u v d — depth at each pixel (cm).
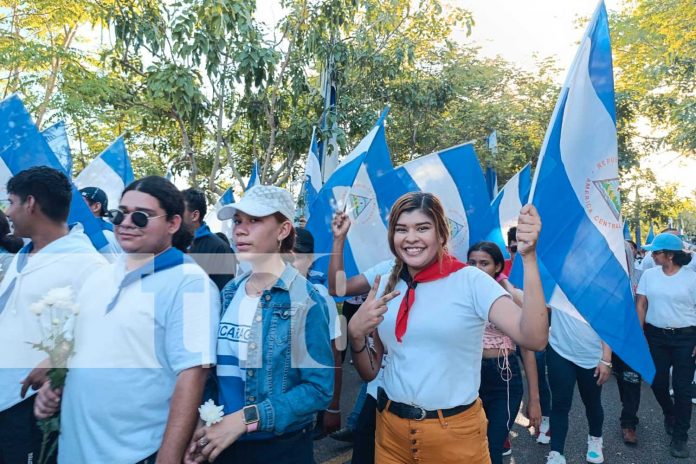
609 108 304
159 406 215
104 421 209
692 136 1578
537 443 516
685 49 1445
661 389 522
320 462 452
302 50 999
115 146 550
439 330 241
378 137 477
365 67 1134
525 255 223
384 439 258
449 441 240
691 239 2595
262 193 234
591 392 449
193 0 830
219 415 210
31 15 959
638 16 1566
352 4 965
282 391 224
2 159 351
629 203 2745
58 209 268
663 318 503
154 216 221
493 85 1894
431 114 1433
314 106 1018
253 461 223
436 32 1180
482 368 347
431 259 252
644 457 489
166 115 965
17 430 256
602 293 297
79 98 858
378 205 469
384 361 283
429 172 497
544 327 217
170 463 201
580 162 301
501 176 1808
